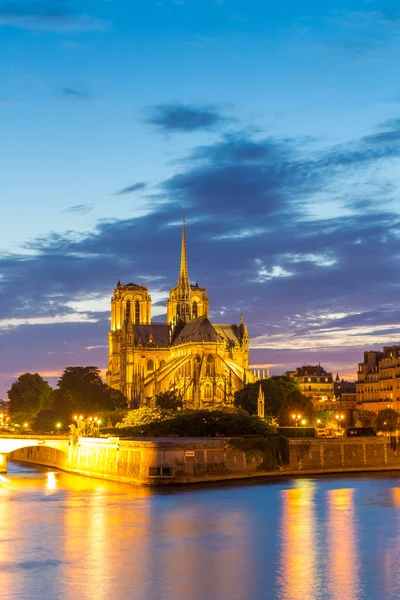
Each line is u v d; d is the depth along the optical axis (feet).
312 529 540.11
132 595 406.00
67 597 403.34
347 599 400.06
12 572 442.50
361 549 488.02
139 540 511.40
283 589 414.21
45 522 566.77
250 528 543.80
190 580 428.15
